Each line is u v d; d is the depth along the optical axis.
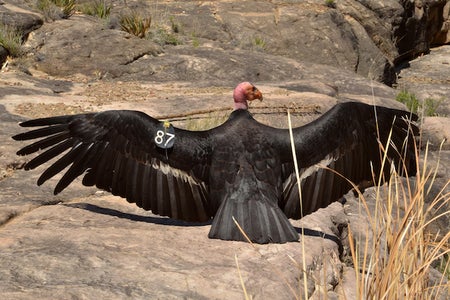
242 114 8.91
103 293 7.20
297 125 18.27
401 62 39.47
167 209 8.59
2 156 13.15
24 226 9.34
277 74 26.61
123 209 10.41
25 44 25.78
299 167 8.65
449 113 28.86
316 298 8.07
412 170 9.09
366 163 8.87
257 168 8.46
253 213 8.16
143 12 32.44
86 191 11.44
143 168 8.61
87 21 28.55
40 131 8.58
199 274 7.80
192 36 31.39
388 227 6.84
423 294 6.82
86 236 8.75
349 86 26.56
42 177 8.72
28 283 7.35
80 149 8.67
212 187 8.54
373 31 35.66
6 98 19.38
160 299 7.20
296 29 32.84
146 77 25.16
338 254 9.55
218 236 8.01
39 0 28.61
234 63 26.61
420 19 39.28
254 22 33.03
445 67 38.31
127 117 8.61
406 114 8.82
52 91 21.47
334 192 8.77
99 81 24.48
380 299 6.42
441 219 15.26
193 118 17.97
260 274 7.99
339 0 35.66
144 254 8.27
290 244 8.98
